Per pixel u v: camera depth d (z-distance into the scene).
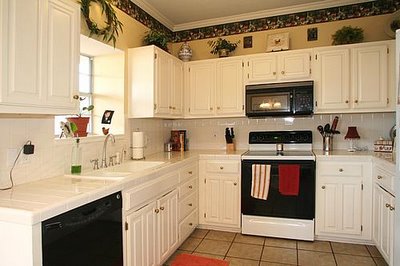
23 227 1.17
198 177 3.18
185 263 2.41
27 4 1.43
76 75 1.78
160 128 3.56
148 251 2.05
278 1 3.14
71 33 1.74
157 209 2.19
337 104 2.95
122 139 2.75
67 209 1.34
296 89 3.01
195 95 3.48
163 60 2.97
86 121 2.31
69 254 1.35
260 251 2.63
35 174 1.82
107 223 1.63
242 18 3.56
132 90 2.84
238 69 3.29
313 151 3.15
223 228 3.15
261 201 2.93
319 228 2.81
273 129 3.49
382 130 3.11
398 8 3.04
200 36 3.80
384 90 2.79
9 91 1.34
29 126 1.78
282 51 3.13
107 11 2.47
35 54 1.48
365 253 2.55
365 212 2.70
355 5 3.16
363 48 2.85
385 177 2.29
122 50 2.76
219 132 3.72
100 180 1.82
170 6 3.22
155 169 2.21
